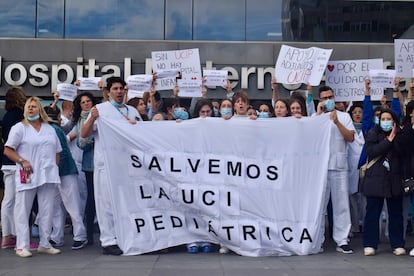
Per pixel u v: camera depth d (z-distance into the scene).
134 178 7.13
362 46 16.44
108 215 7.11
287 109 7.68
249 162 7.17
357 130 8.70
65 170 7.62
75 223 7.67
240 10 16.47
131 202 7.11
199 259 6.78
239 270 6.12
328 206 8.44
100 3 16.31
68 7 16.25
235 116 7.59
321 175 7.19
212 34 16.44
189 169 7.15
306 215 7.14
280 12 16.48
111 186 7.03
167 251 7.28
